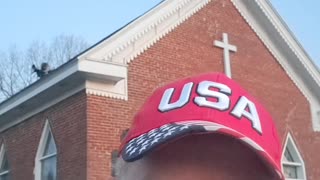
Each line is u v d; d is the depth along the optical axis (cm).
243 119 178
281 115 1759
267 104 1727
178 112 181
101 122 1275
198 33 1580
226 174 177
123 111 1320
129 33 1391
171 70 1471
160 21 1480
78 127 1290
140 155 173
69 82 1316
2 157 1712
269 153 177
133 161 178
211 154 178
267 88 1741
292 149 1769
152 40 1448
